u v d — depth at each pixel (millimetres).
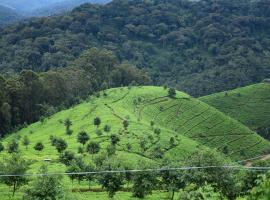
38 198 55750
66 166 100375
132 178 79375
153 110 195125
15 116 181875
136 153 128000
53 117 179000
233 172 69000
